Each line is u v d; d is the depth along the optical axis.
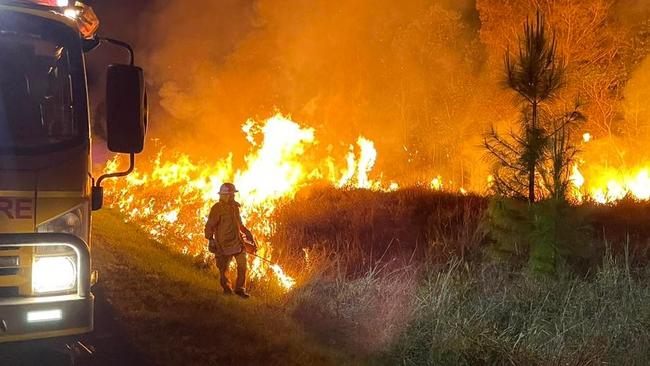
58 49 5.44
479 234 10.56
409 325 7.17
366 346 7.09
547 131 8.50
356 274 9.65
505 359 6.34
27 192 5.07
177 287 8.89
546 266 8.13
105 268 9.57
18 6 5.38
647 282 8.10
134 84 5.40
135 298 8.23
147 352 6.50
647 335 6.71
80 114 5.39
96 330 7.03
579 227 8.25
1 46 5.25
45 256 5.02
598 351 6.34
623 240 10.84
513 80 8.57
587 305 7.46
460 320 6.92
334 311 8.12
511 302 7.65
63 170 5.22
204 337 7.00
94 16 5.92
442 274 8.42
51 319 4.91
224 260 9.06
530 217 8.37
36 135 5.19
